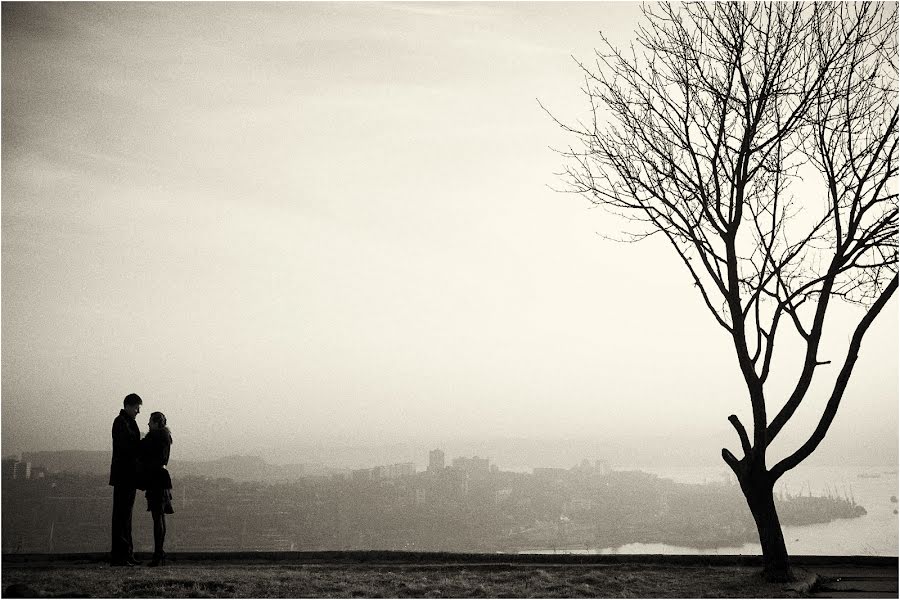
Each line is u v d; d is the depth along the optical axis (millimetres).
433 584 8516
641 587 8359
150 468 10609
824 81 9758
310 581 8648
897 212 9312
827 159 9578
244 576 9031
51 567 10281
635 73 10711
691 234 10016
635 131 10633
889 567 10242
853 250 9328
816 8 9828
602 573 9414
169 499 10711
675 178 10203
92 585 8125
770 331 9375
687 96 10320
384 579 8930
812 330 9242
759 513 9016
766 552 8891
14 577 8758
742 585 8492
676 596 7871
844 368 8875
